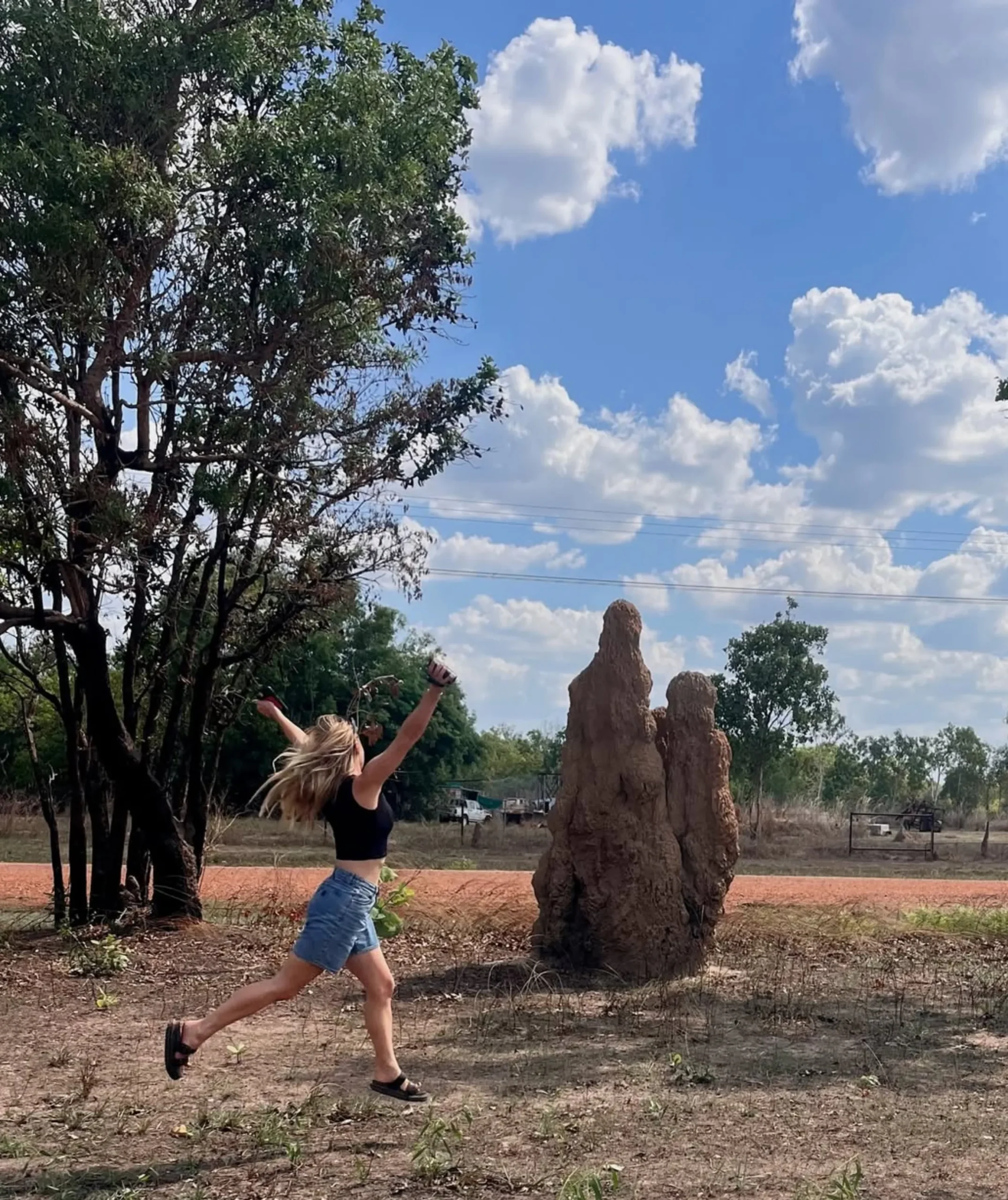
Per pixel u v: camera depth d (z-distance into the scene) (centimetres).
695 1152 589
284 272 1331
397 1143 595
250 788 4184
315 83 1402
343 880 602
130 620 1414
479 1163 564
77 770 1386
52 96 1267
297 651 1655
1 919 1480
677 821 1183
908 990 1105
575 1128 625
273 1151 582
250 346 1357
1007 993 1070
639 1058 801
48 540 1250
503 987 1062
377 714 1573
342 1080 727
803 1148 599
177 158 1319
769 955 1298
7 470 1212
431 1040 850
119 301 1295
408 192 1392
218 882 1998
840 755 6562
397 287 1439
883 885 2450
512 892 1827
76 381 1315
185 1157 573
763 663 4141
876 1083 729
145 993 1016
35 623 1281
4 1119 634
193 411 1341
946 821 5297
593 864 1154
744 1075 758
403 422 1425
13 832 3359
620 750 1156
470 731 5262
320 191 1323
